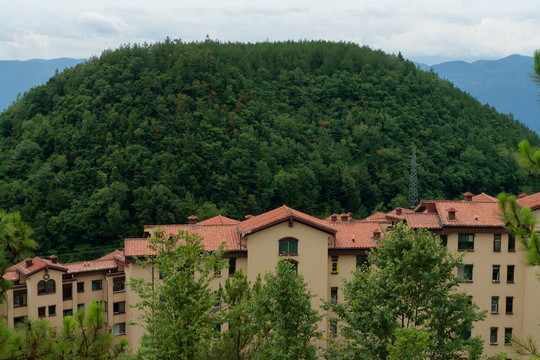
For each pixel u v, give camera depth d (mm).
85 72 163625
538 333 52531
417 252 29734
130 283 32156
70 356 17859
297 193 147125
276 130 168375
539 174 16109
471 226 52094
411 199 121938
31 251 15172
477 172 174125
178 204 126375
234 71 185375
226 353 34094
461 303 30000
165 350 29609
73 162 135250
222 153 145250
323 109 195000
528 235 16656
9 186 125062
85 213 117562
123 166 132750
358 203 154500
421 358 26469
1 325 14984
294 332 33031
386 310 28531
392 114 191000
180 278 30234
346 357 30297
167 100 158625
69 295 62375
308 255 52250
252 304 33344
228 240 53250
